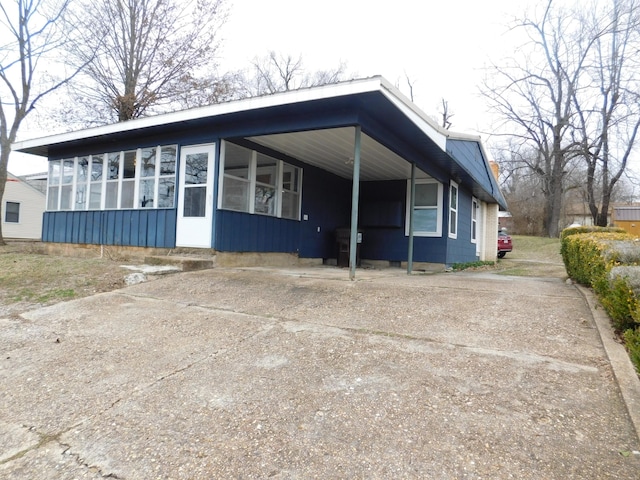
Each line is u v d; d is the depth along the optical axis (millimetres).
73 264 7883
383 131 7094
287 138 7980
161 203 8773
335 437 2291
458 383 2850
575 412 2410
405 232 11203
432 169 9641
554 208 26562
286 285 6223
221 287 6176
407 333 3936
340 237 10695
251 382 3051
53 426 2598
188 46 16172
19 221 22484
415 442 2197
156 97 16406
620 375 2803
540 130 26109
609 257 4531
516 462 1982
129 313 5051
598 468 1903
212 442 2312
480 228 15758
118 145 9609
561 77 24172
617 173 23328
